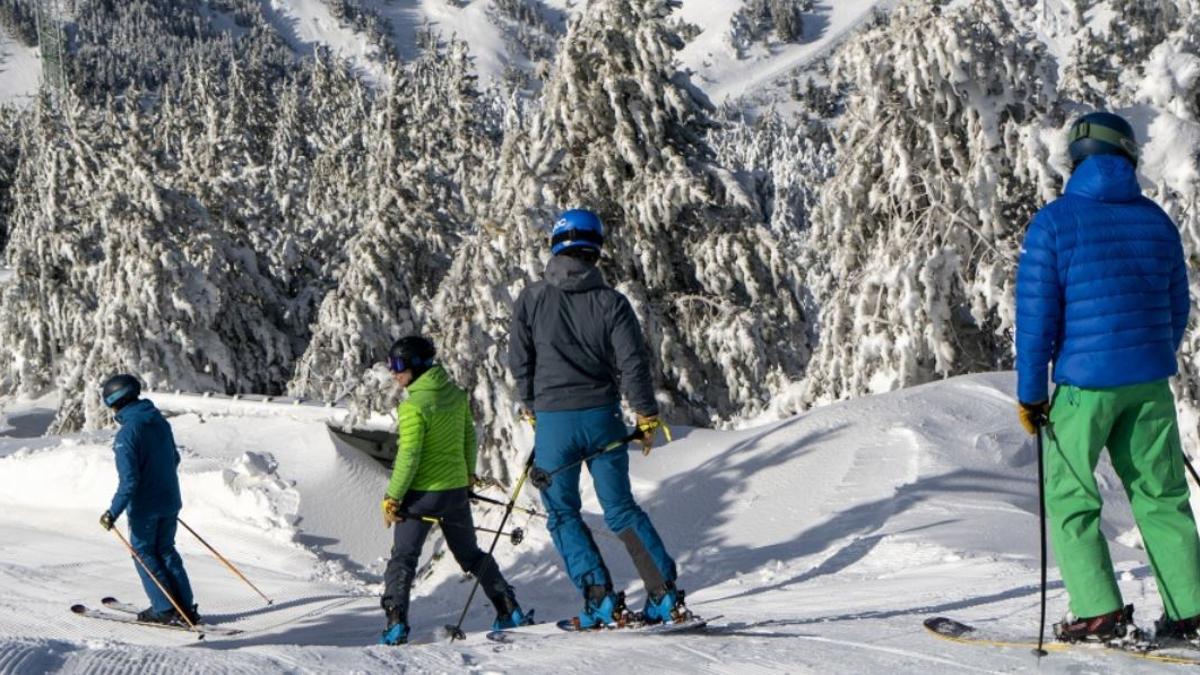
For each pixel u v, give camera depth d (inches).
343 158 2084.2
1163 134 582.9
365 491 551.8
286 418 628.4
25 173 2135.8
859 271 730.2
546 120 738.2
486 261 645.9
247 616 385.7
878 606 236.2
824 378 726.5
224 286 1230.9
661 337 740.0
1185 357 459.5
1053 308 150.5
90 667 154.0
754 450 455.2
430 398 269.6
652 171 728.3
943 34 658.2
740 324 731.4
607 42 729.0
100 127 1739.7
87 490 585.0
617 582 377.4
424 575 423.2
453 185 1267.2
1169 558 152.3
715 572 355.6
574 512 217.6
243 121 2283.5
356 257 1014.4
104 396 342.0
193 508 536.7
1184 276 155.4
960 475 400.5
